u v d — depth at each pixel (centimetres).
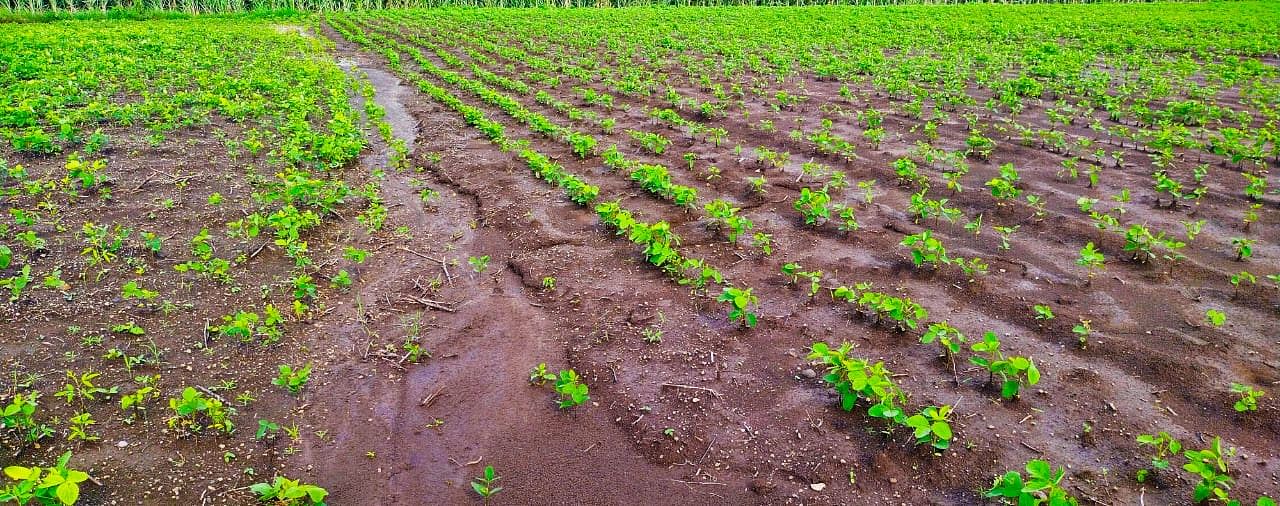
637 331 561
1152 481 394
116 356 521
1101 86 1334
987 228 730
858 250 686
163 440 445
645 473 424
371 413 478
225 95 1415
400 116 1385
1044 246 680
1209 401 450
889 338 533
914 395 472
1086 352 507
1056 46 2062
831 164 963
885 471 412
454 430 462
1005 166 814
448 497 410
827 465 420
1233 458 406
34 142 983
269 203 820
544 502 405
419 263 700
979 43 2216
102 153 1012
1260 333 518
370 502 406
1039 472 351
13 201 805
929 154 934
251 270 666
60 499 363
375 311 604
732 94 1461
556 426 464
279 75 1664
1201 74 1591
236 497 407
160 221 775
